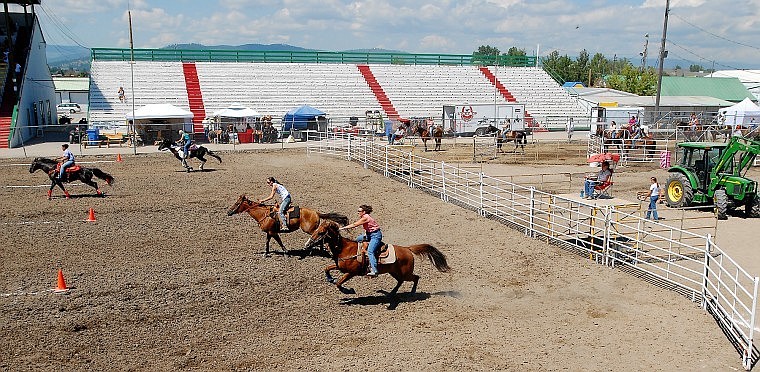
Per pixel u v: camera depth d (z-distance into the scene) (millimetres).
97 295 13391
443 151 41812
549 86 66250
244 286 14266
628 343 11375
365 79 61062
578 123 60031
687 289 14094
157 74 55094
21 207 21984
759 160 35469
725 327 11961
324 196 24812
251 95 55312
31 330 11531
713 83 80000
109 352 10773
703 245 18172
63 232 18578
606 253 16125
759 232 19719
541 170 32938
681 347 11195
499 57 69312
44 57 55812
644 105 60281
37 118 50906
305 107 49375
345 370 10234
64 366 10195
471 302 13531
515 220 20953
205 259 16219
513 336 11688
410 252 13430
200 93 54156
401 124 48531
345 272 13344
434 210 22531
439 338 11578
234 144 41656
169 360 10531
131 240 17891
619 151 36125
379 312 12914
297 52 62125
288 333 11766
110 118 49094
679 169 23297
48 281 14195
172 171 31281
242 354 10820
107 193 24859
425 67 64812
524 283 14766
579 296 13891
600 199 18453
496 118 51000
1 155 37344
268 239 16766
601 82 117250
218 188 26250
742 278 15172
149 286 14031
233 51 59875
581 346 11242
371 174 30453
